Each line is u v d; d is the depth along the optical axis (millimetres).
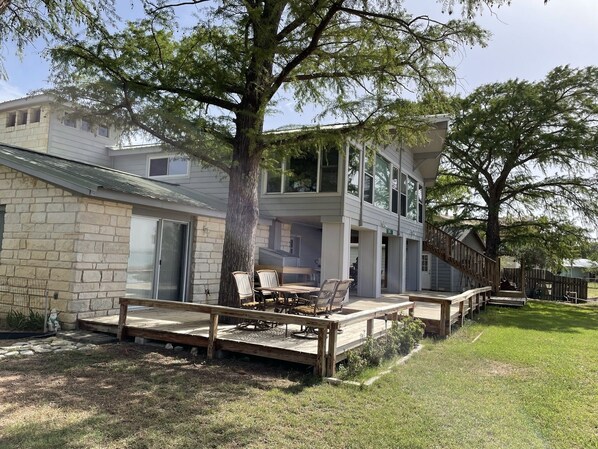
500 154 19344
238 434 3352
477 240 26969
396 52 7020
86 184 7047
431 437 3445
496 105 19406
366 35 7027
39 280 7422
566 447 3379
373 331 6680
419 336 7094
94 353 5746
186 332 6219
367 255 13250
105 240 7598
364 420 3740
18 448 2959
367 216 12500
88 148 14352
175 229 9562
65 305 7105
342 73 7297
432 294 15633
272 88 7199
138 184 9523
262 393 4355
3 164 7758
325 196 11156
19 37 6543
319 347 5008
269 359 5750
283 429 3494
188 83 7188
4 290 7781
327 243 11203
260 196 11906
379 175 13641
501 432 3615
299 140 7391
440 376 5273
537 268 24656
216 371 5129
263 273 7906
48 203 7504
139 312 8266
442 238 18172
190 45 7246
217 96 7324
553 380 5297
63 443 3062
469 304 11219
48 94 6805
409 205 16688
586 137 17953
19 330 7035
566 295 21938
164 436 3254
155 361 5492
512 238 21156
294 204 11484
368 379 4922
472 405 4258
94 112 6977
